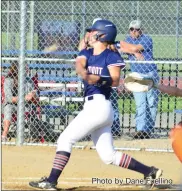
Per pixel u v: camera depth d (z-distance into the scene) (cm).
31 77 3450
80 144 3272
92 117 2106
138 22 3488
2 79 3344
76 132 2133
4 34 4216
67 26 3781
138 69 3453
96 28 2120
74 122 2142
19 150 3133
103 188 2231
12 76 3350
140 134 3519
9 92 3341
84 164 2806
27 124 3381
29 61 3497
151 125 3531
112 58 2098
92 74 2078
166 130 3703
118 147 3247
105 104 2108
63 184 2369
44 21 3806
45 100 3559
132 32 3500
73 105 3859
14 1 4106
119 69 2103
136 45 3447
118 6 4816
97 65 2098
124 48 3447
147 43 3488
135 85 2102
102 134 2156
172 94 2123
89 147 3212
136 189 2197
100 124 2127
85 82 2127
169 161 2931
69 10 4759
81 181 2439
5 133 3306
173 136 2175
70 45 3759
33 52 3503
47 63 3619
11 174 2531
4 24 4216
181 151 2152
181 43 4519
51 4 4644
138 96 3500
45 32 3772
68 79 3550
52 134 3406
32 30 3847
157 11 4722
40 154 3036
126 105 4197
